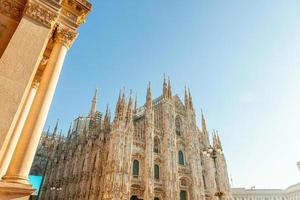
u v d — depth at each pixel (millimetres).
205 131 68875
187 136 60531
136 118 58312
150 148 48750
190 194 52281
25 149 9102
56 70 11109
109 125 53969
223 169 60281
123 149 43938
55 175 68250
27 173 8867
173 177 49312
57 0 11266
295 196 97562
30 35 9633
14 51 8930
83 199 47312
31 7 10211
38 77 13461
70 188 55812
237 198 103875
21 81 8609
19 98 8344
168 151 51781
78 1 12734
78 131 77500
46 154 80375
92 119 77562
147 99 56156
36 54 9414
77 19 12766
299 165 58562
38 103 10141
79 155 58750
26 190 8312
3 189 7863
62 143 76938
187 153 58125
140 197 43156
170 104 61031
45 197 65188
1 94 8023
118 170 41000
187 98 68500
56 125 89500
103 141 50750
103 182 43594
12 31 10094
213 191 55906
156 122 56625
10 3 10398
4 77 8305
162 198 46656
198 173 55625
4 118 7789
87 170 51500
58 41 11836
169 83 65125
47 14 10578
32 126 9617
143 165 47125
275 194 104750
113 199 37594
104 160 46938
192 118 64938
